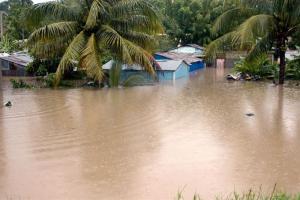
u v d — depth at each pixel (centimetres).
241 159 1084
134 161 1065
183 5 5459
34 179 938
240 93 2320
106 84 2677
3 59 3209
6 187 891
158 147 1191
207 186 899
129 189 880
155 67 3025
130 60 2438
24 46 2708
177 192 866
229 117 1612
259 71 3109
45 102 1950
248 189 882
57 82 2480
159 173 978
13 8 5109
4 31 4822
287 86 2634
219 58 4731
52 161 1062
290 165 1038
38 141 1247
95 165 1032
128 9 2544
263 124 1489
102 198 836
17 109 1758
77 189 880
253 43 2541
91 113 1677
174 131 1382
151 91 2406
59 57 2806
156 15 2612
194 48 5003
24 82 2731
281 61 2703
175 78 3253
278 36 2659
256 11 2598
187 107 1836
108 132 1361
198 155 1118
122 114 1659
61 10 2555
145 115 1641
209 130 1396
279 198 667
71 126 1443
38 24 2605
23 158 1086
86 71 2566
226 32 2780
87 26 2488
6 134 1329
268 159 1084
